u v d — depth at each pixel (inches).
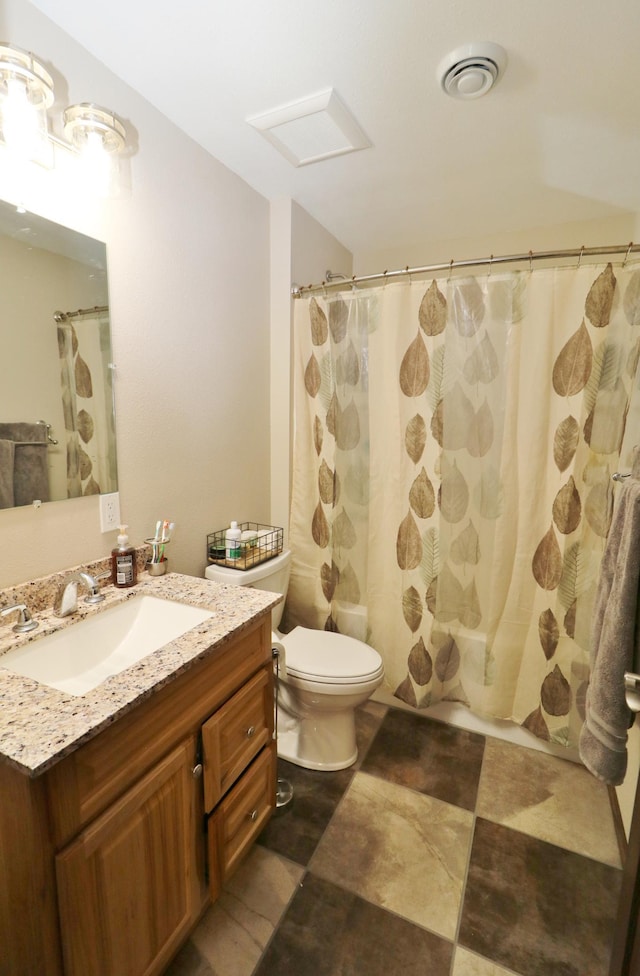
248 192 74.7
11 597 43.4
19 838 28.1
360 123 59.0
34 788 26.9
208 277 67.2
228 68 49.8
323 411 83.0
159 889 37.3
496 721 77.3
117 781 32.8
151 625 51.6
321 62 48.8
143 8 42.1
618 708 36.9
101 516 53.1
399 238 97.7
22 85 36.9
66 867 28.8
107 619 48.8
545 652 71.1
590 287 63.4
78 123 42.7
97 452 51.9
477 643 76.7
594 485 65.9
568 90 52.4
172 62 48.9
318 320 81.4
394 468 79.0
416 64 49.0
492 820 60.2
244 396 78.3
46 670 41.8
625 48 45.9
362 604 85.1
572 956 44.4
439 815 60.7
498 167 69.4
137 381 56.6
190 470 67.1
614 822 60.0
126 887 33.8
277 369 84.9
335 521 84.9
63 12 42.8
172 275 60.6
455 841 56.9
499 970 43.1
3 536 43.1
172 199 59.6
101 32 45.0
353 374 80.3
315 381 83.4
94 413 51.1
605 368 63.6
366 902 49.2
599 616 43.3
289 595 90.7
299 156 66.4
